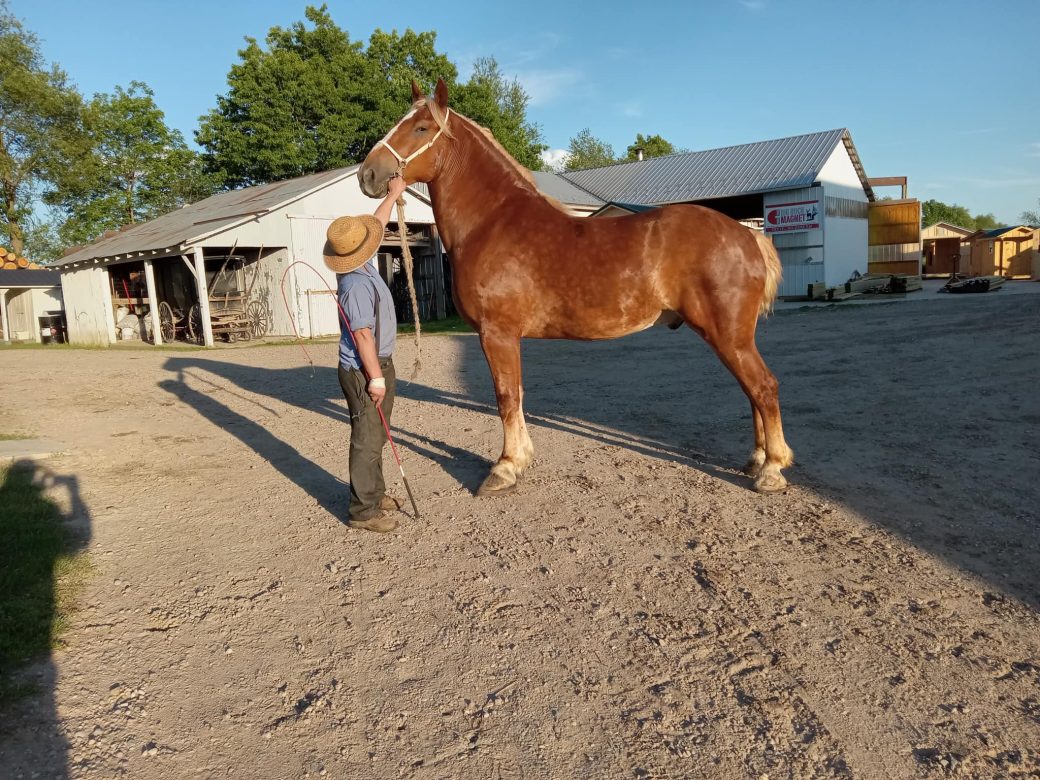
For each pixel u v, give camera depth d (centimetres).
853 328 1484
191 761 256
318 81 3778
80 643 331
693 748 257
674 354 1236
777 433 497
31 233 4259
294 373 1191
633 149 7381
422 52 4116
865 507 471
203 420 811
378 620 352
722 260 462
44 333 2728
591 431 696
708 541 428
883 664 302
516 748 260
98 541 450
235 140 3728
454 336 1789
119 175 4484
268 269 2167
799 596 361
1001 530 427
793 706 278
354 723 276
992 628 326
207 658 321
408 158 498
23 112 3684
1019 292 2259
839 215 2833
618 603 361
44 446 673
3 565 401
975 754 249
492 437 688
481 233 504
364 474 449
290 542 448
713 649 318
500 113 4384
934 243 4488
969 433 627
